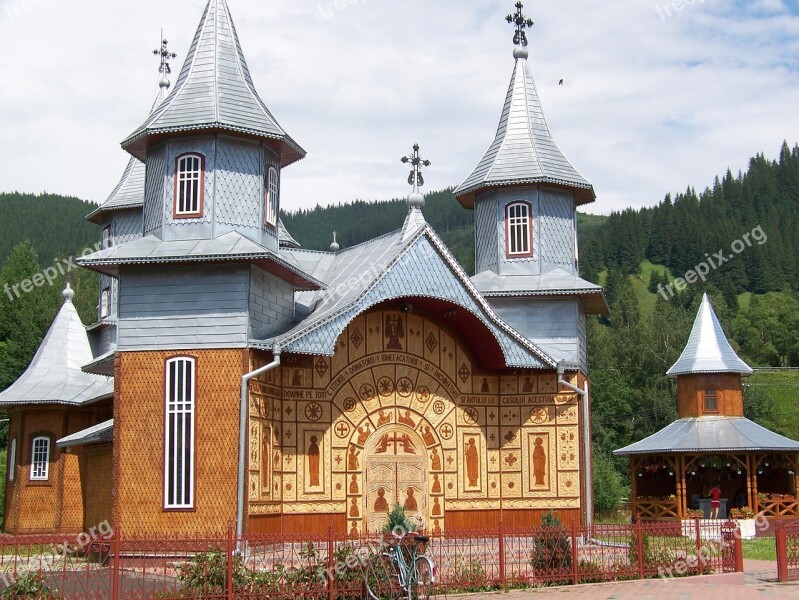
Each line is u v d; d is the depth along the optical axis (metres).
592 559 24.34
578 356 35.22
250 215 30.33
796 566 24.70
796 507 45.09
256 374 27.66
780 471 50.25
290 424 30.84
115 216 43.28
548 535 23.61
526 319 35.50
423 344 33.69
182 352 28.09
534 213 37.00
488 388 34.44
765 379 104.81
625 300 96.00
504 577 22.58
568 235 37.62
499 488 33.81
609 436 74.00
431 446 33.22
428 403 33.44
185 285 28.48
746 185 180.12
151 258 28.17
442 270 31.12
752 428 46.66
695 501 50.50
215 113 29.98
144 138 30.50
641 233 153.62
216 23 32.22
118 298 28.62
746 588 22.67
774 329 121.19
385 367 32.97
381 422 32.59
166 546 20.73
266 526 28.88
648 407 76.50
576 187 37.59
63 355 44.44
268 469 29.27
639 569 24.41
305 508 30.83
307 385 31.38
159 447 27.62
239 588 19.67
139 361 28.20
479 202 38.38
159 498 27.34
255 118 30.73
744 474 51.38
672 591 22.11
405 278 30.39
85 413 43.31
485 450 33.97
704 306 49.97
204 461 27.42
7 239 124.81
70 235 130.38
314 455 31.23
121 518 27.33
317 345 28.52
